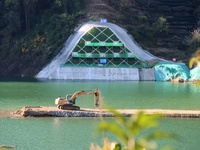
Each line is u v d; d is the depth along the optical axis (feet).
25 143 610.24
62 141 625.00
